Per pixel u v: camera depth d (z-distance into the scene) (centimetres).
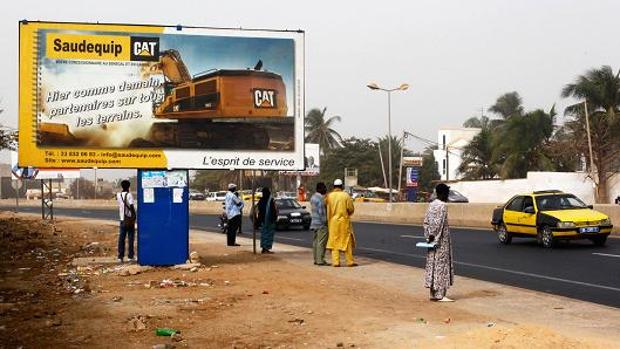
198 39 1680
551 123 5900
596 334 841
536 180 5147
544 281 1374
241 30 1700
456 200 5294
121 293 1228
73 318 990
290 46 1725
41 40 1609
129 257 1802
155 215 1616
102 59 1633
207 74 1683
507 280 1406
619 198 4625
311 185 10119
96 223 3934
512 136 5925
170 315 1004
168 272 1529
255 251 2000
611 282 1336
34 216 4959
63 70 1616
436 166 10494
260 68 1711
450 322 917
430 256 1119
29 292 1253
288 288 1259
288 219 3306
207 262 1753
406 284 1320
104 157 1631
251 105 1702
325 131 10531
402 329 872
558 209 2109
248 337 854
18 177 3778
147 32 1650
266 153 1708
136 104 1645
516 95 8150
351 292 1210
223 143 1686
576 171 5678
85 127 1623
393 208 4166
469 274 1515
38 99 1606
